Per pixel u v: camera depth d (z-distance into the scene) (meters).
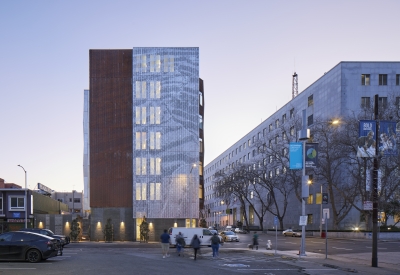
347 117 61.41
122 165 59.44
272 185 80.81
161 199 58.53
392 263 26.80
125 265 21.97
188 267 21.86
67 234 62.34
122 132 59.81
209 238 40.34
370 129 25.08
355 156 56.91
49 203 78.62
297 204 87.69
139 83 59.62
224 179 89.19
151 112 59.47
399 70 68.94
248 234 82.25
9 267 20.41
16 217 59.25
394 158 44.78
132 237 58.50
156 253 32.47
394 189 52.66
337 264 24.94
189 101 59.75
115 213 58.78
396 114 52.84
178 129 59.41
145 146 59.03
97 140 59.59
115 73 60.50
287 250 37.66
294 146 31.23
